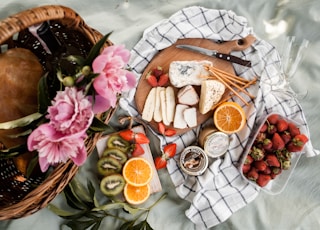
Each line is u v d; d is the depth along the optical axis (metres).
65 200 1.17
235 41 1.24
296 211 1.27
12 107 0.94
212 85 1.17
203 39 1.24
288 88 1.25
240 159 1.24
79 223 1.13
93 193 1.12
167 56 1.23
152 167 1.21
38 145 0.76
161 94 1.22
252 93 1.24
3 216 0.87
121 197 1.20
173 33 1.21
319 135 1.28
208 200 1.22
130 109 1.23
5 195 1.05
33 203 0.94
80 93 0.76
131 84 0.88
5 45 1.10
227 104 1.20
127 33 1.21
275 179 1.26
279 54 1.28
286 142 1.21
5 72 0.93
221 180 1.25
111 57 0.79
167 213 1.23
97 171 1.21
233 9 1.27
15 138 0.95
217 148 1.22
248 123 1.22
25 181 1.07
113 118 1.22
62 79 0.80
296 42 1.23
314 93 1.28
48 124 0.75
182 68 1.20
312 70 1.28
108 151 1.19
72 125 0.75
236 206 1.24
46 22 0.93
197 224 1.23
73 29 0.98
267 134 1.23
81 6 1.20
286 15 1.29
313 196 1.28
